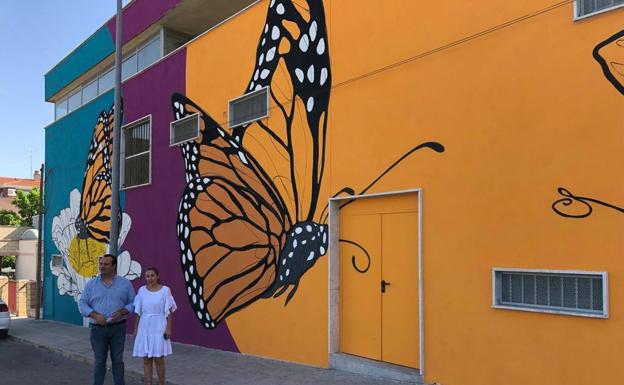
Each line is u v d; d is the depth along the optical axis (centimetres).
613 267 519
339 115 841
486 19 646
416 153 716
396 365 736
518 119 606
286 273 924
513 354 591
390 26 766
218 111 1134
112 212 1113
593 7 556
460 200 658
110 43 1675
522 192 597
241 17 1080
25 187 6662
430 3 711
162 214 1312
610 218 525
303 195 902
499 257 612
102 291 712
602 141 535
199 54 1212
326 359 827
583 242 543
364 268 798
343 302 828
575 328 542
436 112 694
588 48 552
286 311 916
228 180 1090
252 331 992
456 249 657
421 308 688
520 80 608
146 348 714
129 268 1444
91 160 1708
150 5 1455
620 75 527
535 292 584
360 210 811
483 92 643
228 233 1081
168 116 1315
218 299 1091
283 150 952
